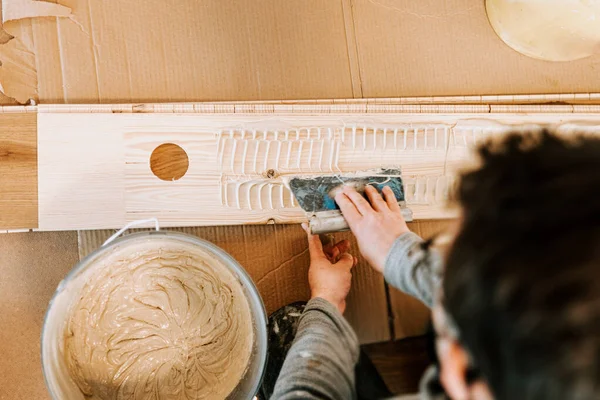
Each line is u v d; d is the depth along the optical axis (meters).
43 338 0.77
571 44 1.08
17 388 0.99
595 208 0.30
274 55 1.08
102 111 0.98
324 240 1.04
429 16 1.12
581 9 1.03
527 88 1.12
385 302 0.99
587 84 1.12
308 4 1.10
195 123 1.00
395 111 1.04
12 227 0.95
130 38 1.04
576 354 0.28
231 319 0.92
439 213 1.02
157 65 1.05
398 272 0.75
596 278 0.28
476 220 0.35
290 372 0.71
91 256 0.80
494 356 0.33
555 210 0.31
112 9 1.04
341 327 0.81
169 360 0.89
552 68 1.12
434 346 0.55
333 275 0.91
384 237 0.82
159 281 0.91
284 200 1.01
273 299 1.03
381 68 1.10
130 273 0.90
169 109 0.99
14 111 0.97
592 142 0.35
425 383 0.54
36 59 1.02
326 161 1.01
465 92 1.11
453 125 1.04
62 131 0.97
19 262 1.00
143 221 0.88
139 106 0.99
